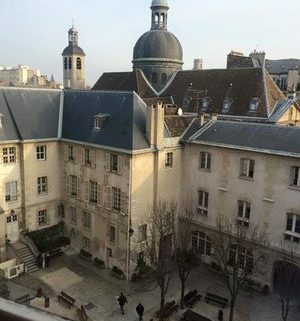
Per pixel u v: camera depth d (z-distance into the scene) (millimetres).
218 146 34438
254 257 32906
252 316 28969
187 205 38094
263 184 31969
